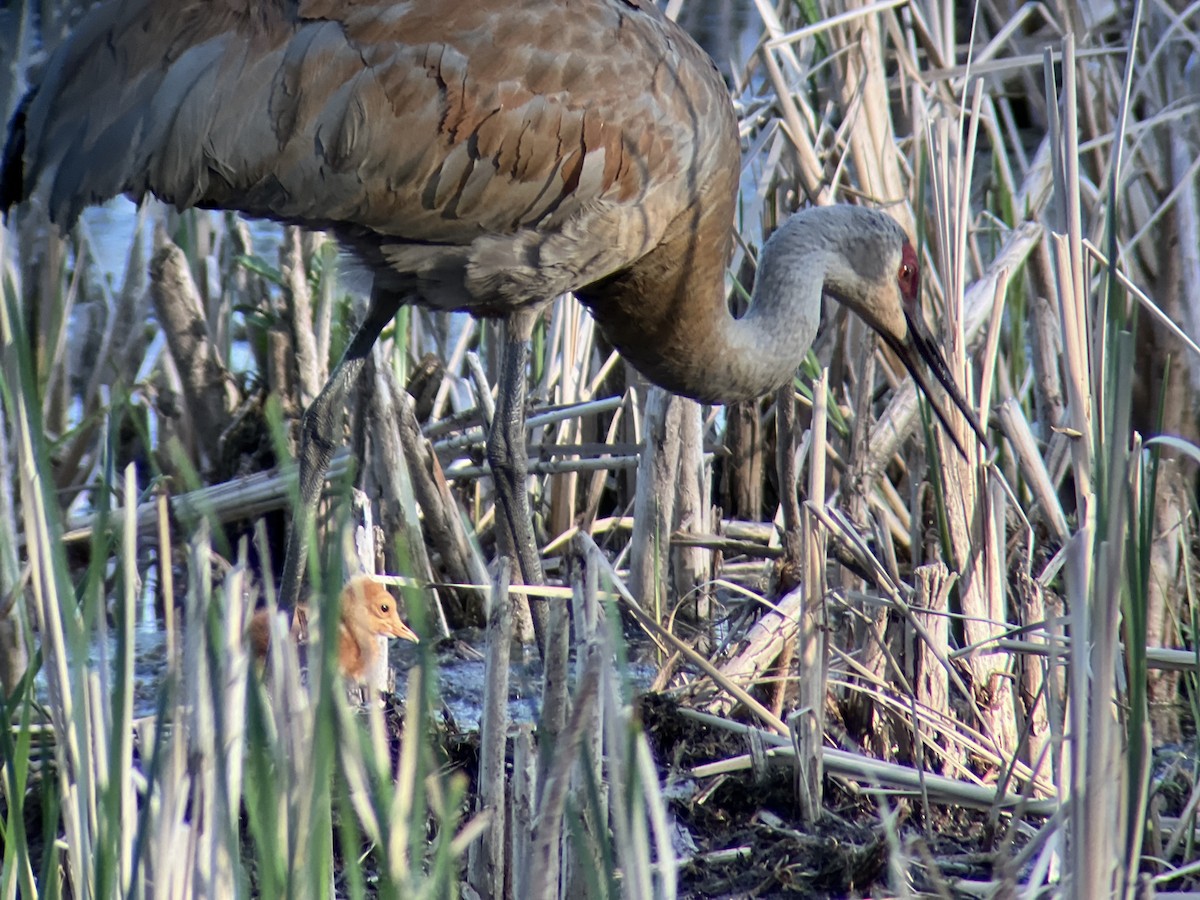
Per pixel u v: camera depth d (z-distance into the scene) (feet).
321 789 13.26
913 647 24.93
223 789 14.19
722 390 31.86
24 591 23.93
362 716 24.32
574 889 16.19
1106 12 39.81
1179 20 36.50
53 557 15.46
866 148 35.37
